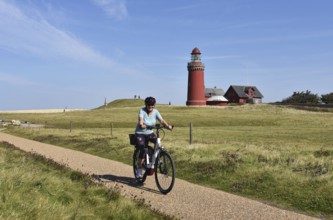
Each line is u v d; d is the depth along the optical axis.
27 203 6.14
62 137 26.58
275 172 10.77
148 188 9.81
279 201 8.83
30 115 98.19
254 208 7.90
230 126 62.16
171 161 8.99
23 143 24.44
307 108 99.06
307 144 26.89
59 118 82.69
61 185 8.20
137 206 7.06
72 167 13.15
